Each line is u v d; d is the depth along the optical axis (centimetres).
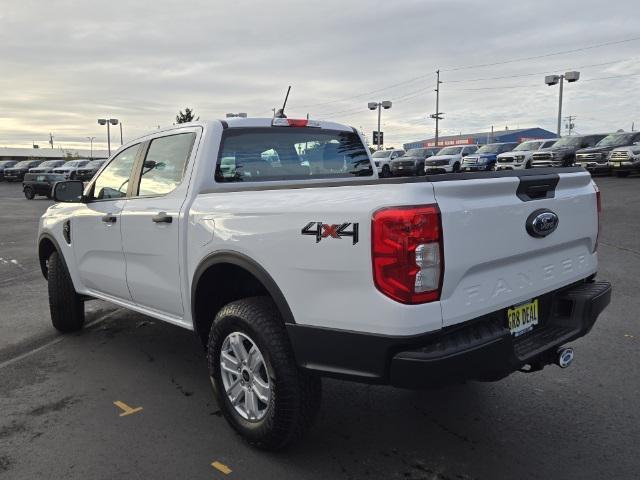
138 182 427
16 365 466
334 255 268
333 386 413
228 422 340
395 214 248
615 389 395
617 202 1474
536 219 298
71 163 3247
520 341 307
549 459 310
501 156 2675
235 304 322
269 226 297
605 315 555
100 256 463
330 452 322
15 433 349
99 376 439
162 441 337
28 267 918
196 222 347
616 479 290
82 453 324
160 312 411
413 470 303
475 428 346
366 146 492
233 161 388
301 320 285
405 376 254
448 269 258
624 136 2370
